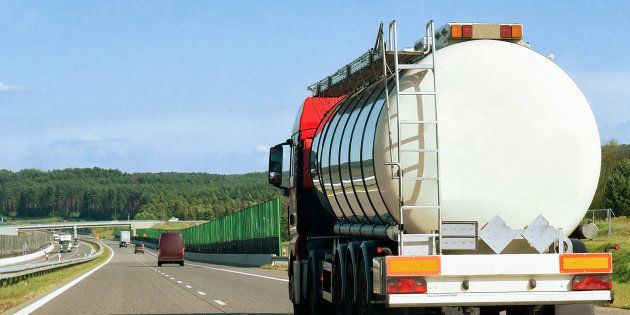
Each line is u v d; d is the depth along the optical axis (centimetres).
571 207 1274
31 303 2541
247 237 7962
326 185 1695
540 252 1258
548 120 1270
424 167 1244
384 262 1213
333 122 1655
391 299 1195
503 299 1211
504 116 1262
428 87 1254
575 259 1223
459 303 1202
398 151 1247
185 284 3616
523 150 1262
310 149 1903
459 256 1206
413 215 1248
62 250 18850
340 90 1850
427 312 1284
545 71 1281
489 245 1248
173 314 2109
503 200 1255
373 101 1387
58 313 2162
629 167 6694
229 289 3141
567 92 1280
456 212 1251
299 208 1984
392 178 1266
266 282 3678
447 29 1305
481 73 1266
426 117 1250
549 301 1219
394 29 1255
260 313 2116
